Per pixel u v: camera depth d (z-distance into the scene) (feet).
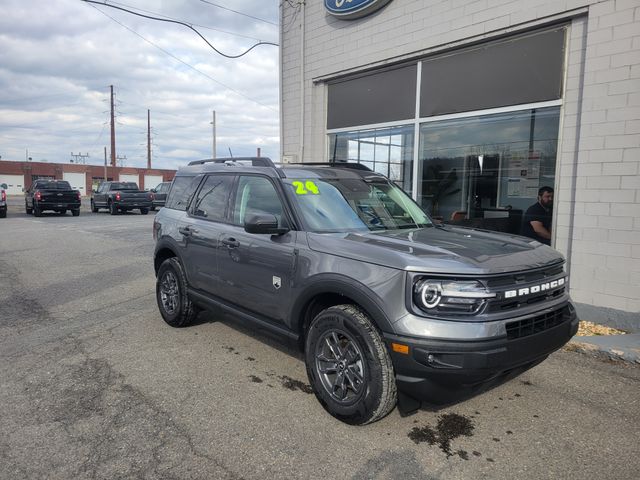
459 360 9.34
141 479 9.03
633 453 10.07
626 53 17.75
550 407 12.09
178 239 17.42
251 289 13.83
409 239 11.85
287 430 10.84
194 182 18.24
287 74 33.42
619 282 18.35
